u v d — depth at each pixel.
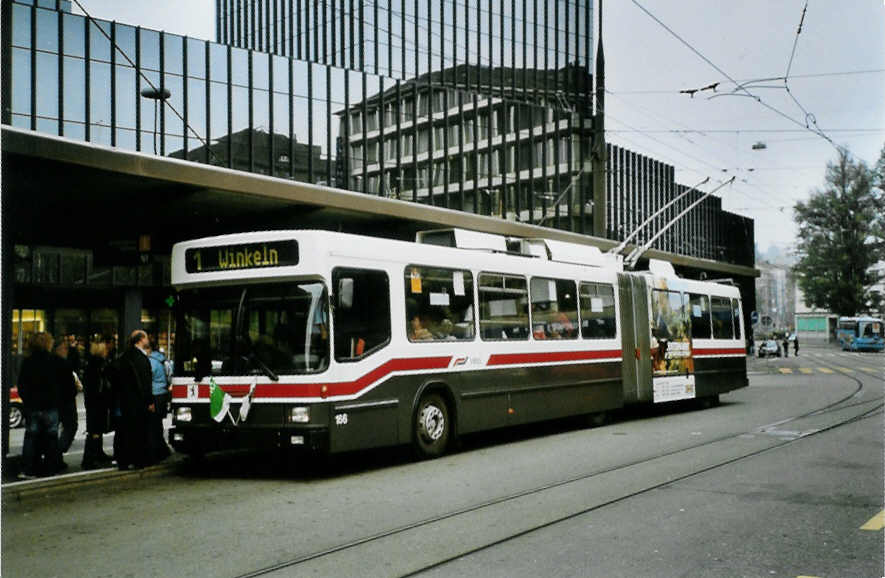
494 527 7.30
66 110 22.98
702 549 6.44
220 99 26.19
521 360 13.68
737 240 75.62
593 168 45.00
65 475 10.12
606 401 15.99
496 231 30.58
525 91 52.81
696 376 19.48
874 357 60.16
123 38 24.22
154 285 28.00
